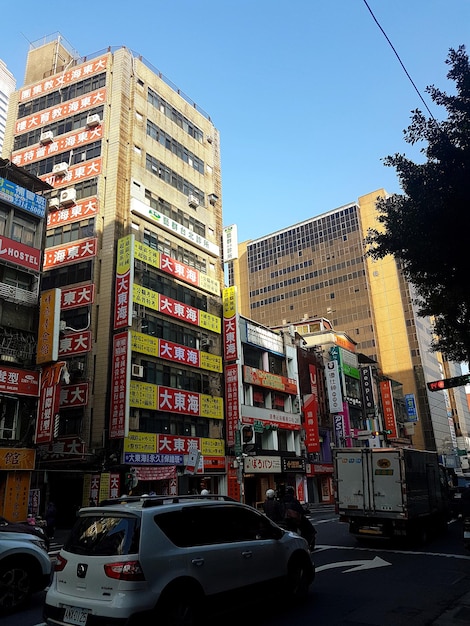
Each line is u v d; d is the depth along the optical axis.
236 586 5.95
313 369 44.84
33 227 21.72
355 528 13.30
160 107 36.72
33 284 21.03
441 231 7.66
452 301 8.93
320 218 93.31
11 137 35.72
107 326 27.69
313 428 40.38
